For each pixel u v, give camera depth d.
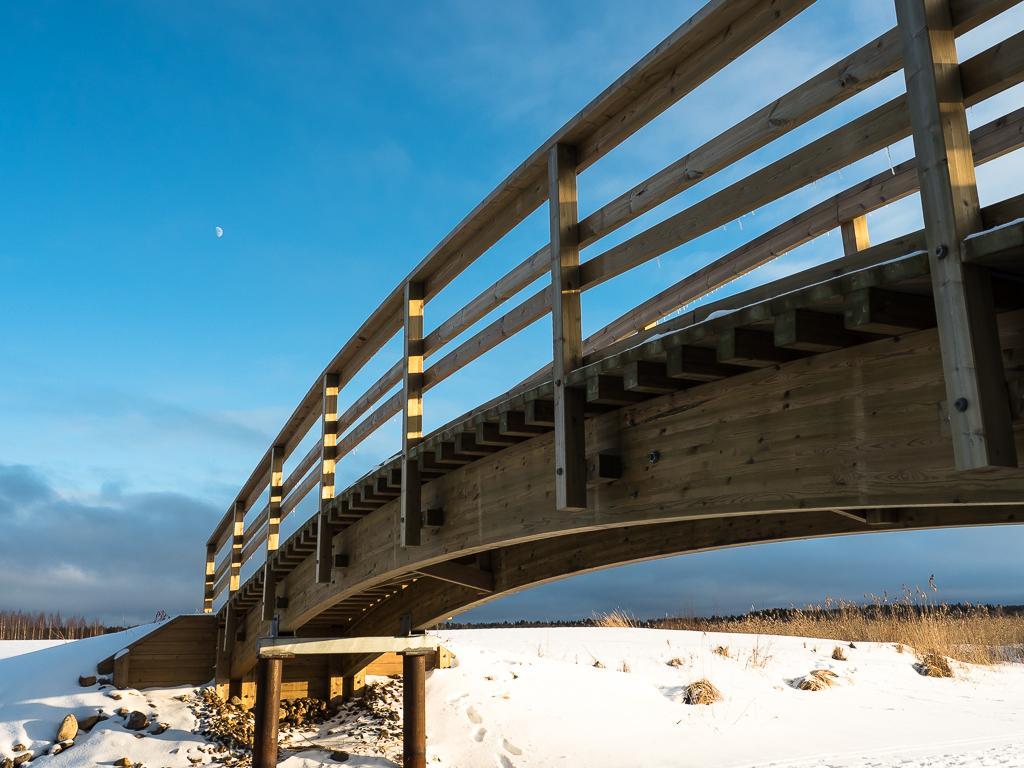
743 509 3.84
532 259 5.40
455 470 6.70
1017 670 14.84
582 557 7.02
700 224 4.05
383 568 7.83
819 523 5.14
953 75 2.80
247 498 13.52
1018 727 10.78
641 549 6.50
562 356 4.75
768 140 3.77
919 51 2.82
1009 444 2.55
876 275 2.96
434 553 6.88
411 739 9.27
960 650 15.90
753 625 18.69
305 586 10.10
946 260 2.66
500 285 5.83
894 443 3.18
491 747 9.62
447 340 6.74
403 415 6.97
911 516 4.47
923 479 3.06
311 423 10.28
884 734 10.35
